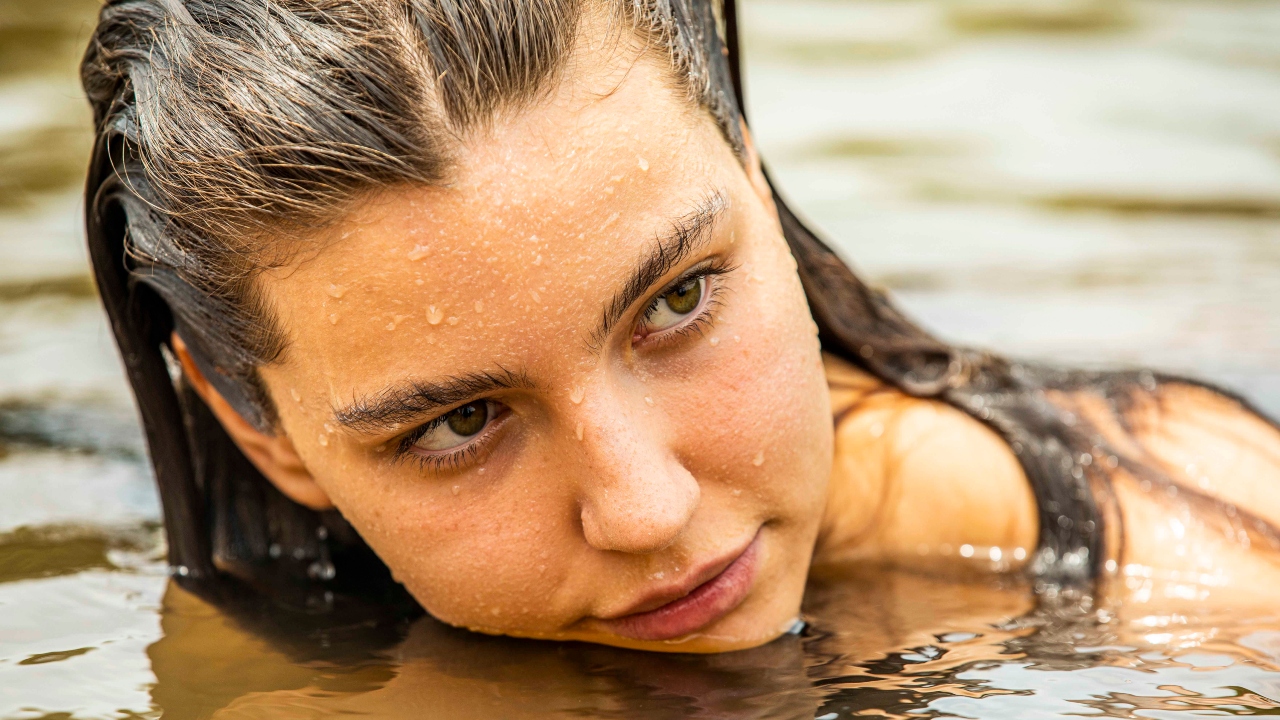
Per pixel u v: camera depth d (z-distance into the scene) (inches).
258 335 50.7
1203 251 120.6
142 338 61.7
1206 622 53.4
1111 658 49.1
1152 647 50.3
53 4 245.9
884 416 69.4
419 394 46.6
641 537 46.5
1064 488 65.1
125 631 57.0
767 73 207.6
